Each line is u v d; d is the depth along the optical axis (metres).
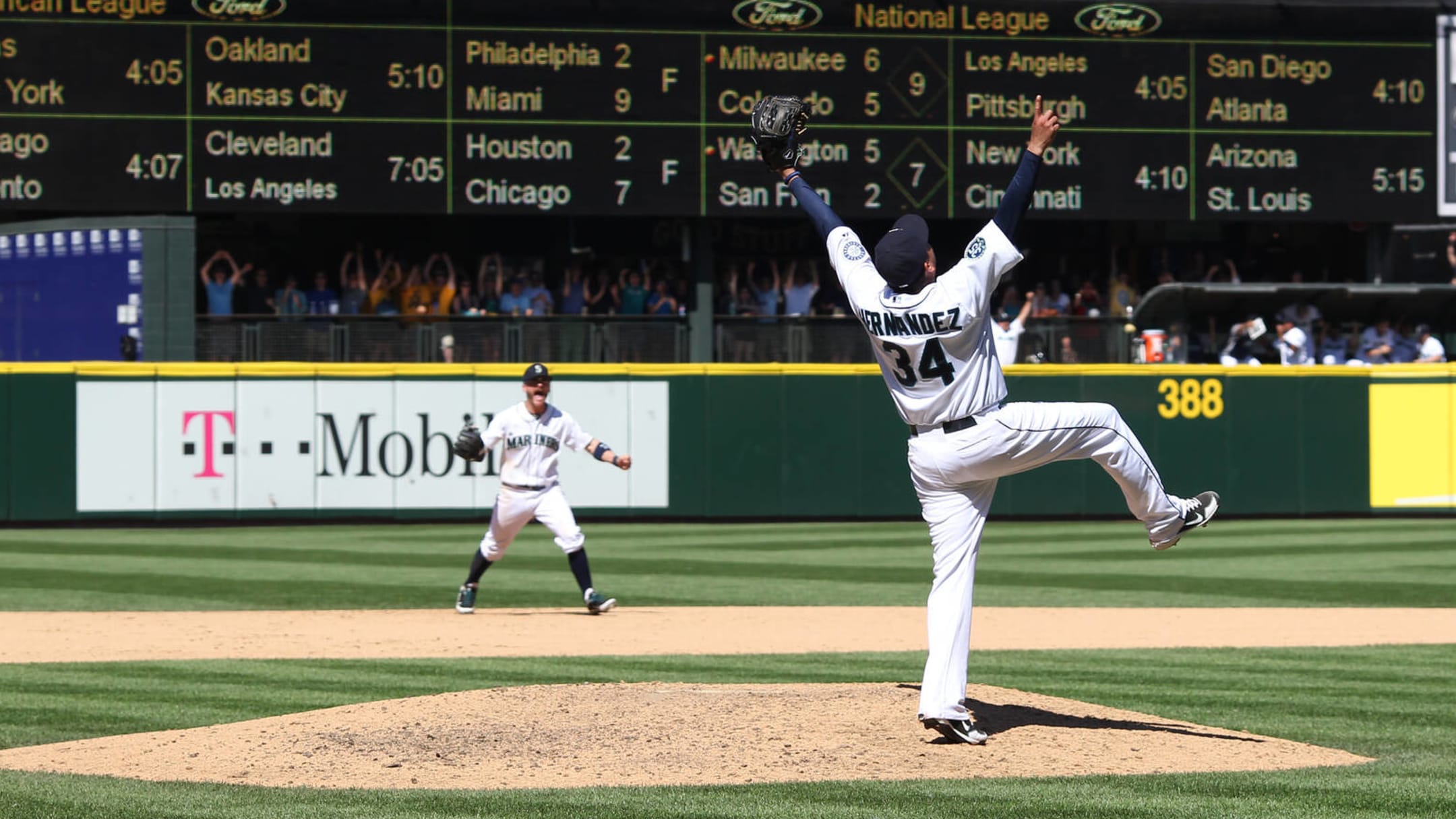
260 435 68.94
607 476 70.44
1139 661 31.88
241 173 70.19
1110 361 74.38
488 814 17.61
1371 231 77.50
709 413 70.88
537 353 71.69
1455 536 64.31
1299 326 75.81
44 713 25.88
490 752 20.86
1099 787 19.05
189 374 68.44
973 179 73.62
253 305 72.75
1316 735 23.62
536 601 43.81
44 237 69.56
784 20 72.19
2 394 67.44
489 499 70.25
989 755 20.59
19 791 19.11
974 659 32.22
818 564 54.44
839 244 21.23
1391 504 73.50
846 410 71.44
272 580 48.97
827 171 72.88
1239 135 74.62
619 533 66.12
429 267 74.44
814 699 23.89
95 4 69.00
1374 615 40.66
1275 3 74.19
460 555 57.00
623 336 72.44
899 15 72.62
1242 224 80.19
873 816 17.47
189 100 69.75
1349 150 75.12
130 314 69.38
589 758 20.44
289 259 74.69
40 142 69.19
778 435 71.25
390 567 53.03
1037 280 79.44
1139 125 74.12
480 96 71.06
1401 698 27.14
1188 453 72.56
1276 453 73.06
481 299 74.50
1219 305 75.50
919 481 21.02
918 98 73.00
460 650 33.50
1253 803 18.34
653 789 18.81
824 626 38.12
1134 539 63.88
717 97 72.12
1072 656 32.72
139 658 32.34
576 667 31.08
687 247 73.50
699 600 44.16
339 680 29.33
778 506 71.19
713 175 72.25
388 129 70.75
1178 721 24.53
